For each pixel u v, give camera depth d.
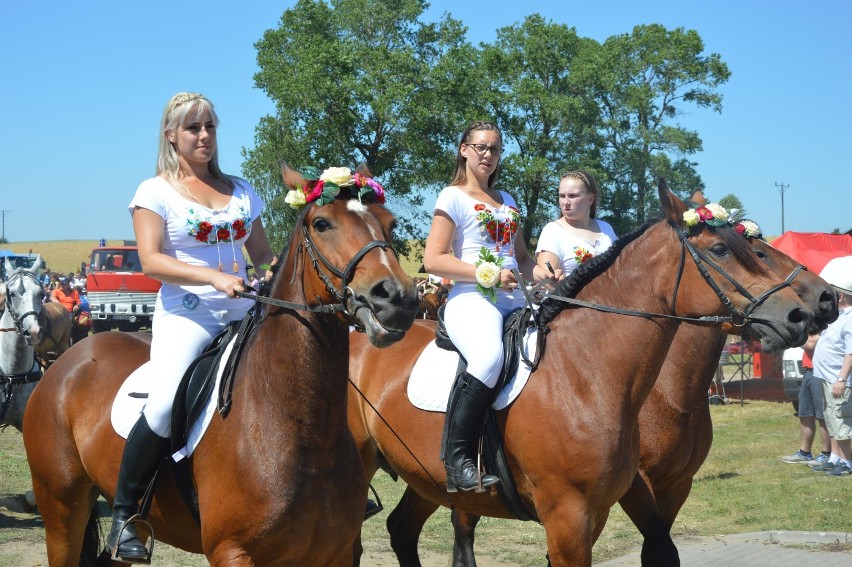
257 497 2.95
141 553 3.22
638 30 43.72
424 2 35.25
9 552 5.96
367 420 4.74
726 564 6.02
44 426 3.85
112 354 3.90
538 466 3.84
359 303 2.74
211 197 3.46
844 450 9.15
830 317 4.14
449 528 6.94
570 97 36.06
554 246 4.95
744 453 10.23
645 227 4.04
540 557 6.11
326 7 34.44
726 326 3.88
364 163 3.17
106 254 24.28
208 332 3.42
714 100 43.03
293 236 3.11
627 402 3.85
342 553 3.17
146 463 3.25
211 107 3.40
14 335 7.29
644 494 4.29
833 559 6.11
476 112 32.34
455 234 4.27
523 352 3.97
